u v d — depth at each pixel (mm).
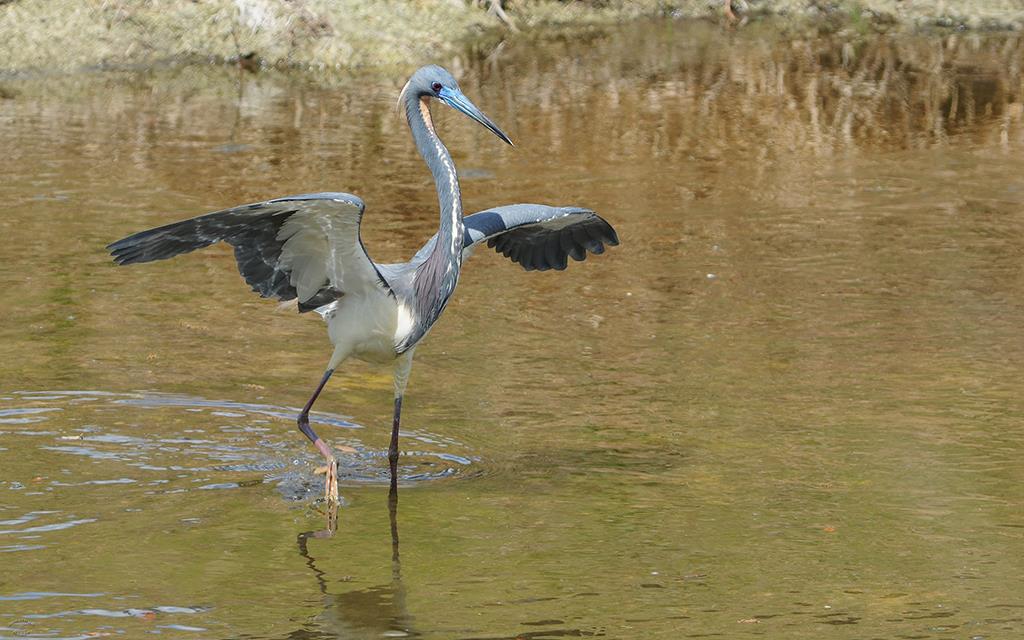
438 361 12797
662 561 8656
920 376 12219
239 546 8891
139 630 7645
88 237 16516
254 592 8195
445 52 30141
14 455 10367
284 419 11320
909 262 15820
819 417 11273
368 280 9617
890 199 18766
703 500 9664
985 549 8812
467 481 10070
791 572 8492
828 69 28562
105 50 28188
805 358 12734
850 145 22172
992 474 10078
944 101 25438
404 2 32062
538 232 11312
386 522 9320
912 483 9930
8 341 13023
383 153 21141
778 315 14008
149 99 25016
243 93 25781
